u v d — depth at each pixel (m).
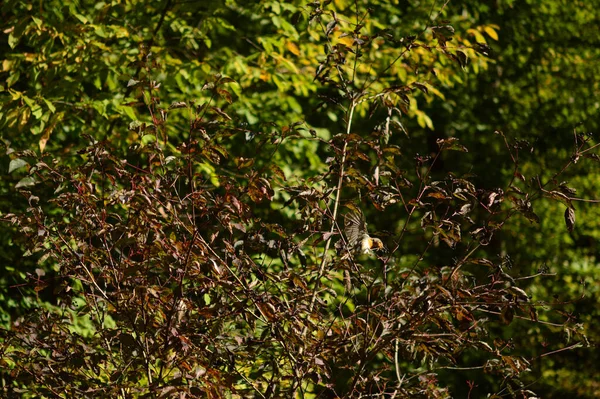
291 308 3.99
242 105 9.61
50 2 8.12
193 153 3.91
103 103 7.43
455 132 14.34
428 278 4.05
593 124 13.92
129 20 8.68
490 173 14.07
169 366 4.03
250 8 8.95
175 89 9.45
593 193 13.27
